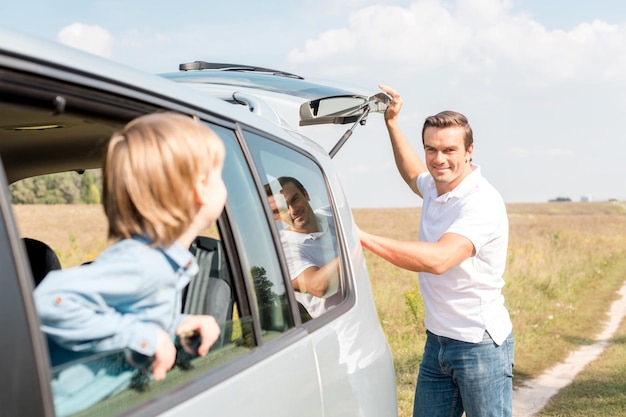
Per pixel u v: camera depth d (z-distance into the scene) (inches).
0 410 42.7
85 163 103.9
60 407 47.9
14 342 44.2
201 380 62.6
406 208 2947.8
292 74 156.6
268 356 73.7
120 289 55.9
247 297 73.6
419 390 152.7
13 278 44.8
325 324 90.8
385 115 169.2
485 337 141.2
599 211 4116.6
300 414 76.9
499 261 143.0
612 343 395.2
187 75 138.6
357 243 113.2
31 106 52.0
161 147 57.1
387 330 394.6
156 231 57.2
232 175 76.9
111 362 53.9
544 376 320.8
